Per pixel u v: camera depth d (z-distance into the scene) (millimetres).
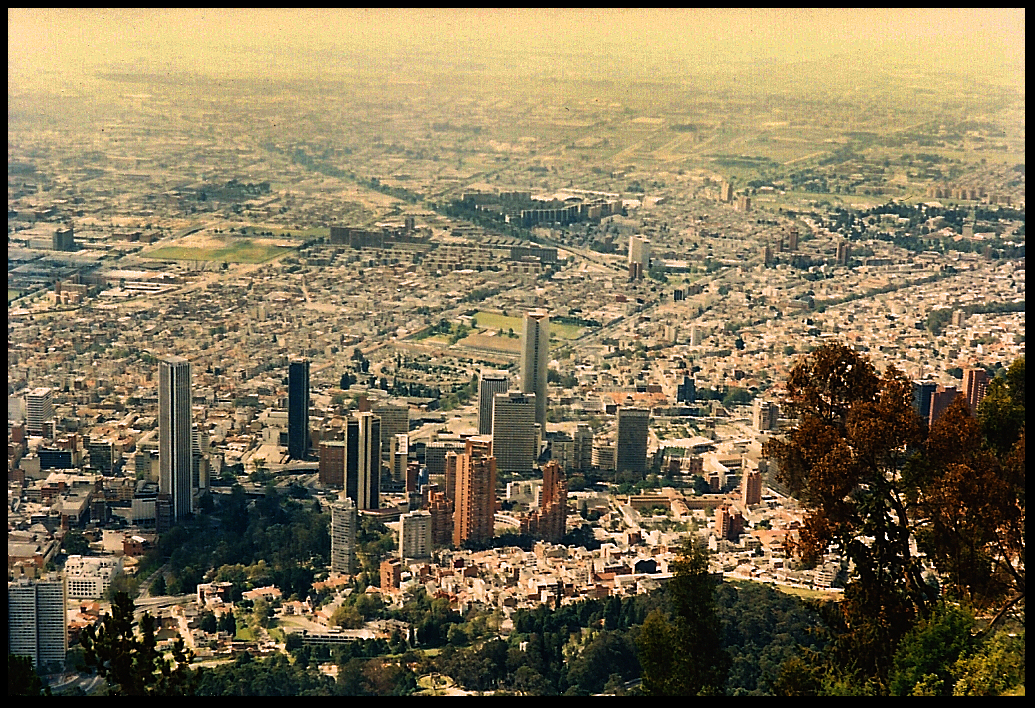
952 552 18234
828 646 19219
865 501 18844
